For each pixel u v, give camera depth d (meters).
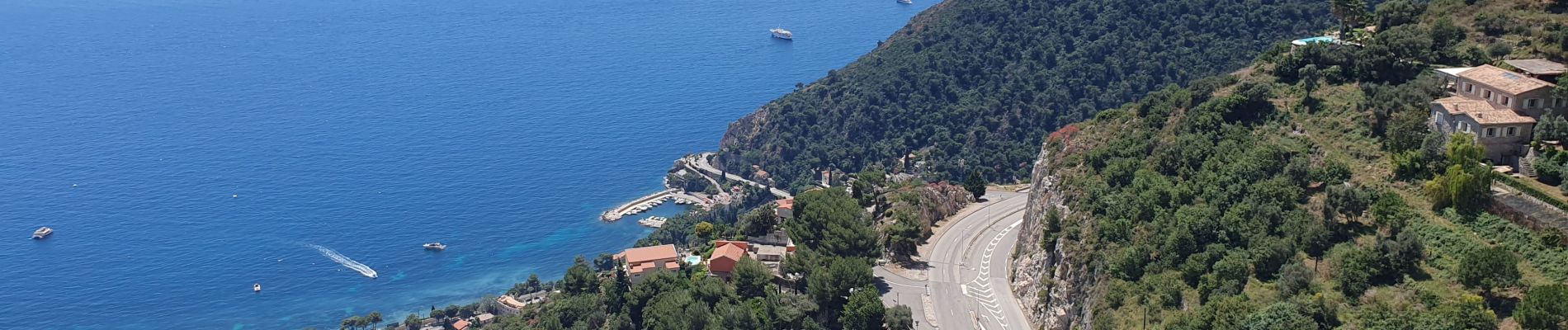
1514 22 199.25
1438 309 126.88
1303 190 160.75
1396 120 167.50
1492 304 127.38
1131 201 171.62
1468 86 173.50
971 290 186.12
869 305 167.12
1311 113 183.00
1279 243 147.88
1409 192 154.12
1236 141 181.25
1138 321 146.12
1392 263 135.75
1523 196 146.38
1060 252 172.12
